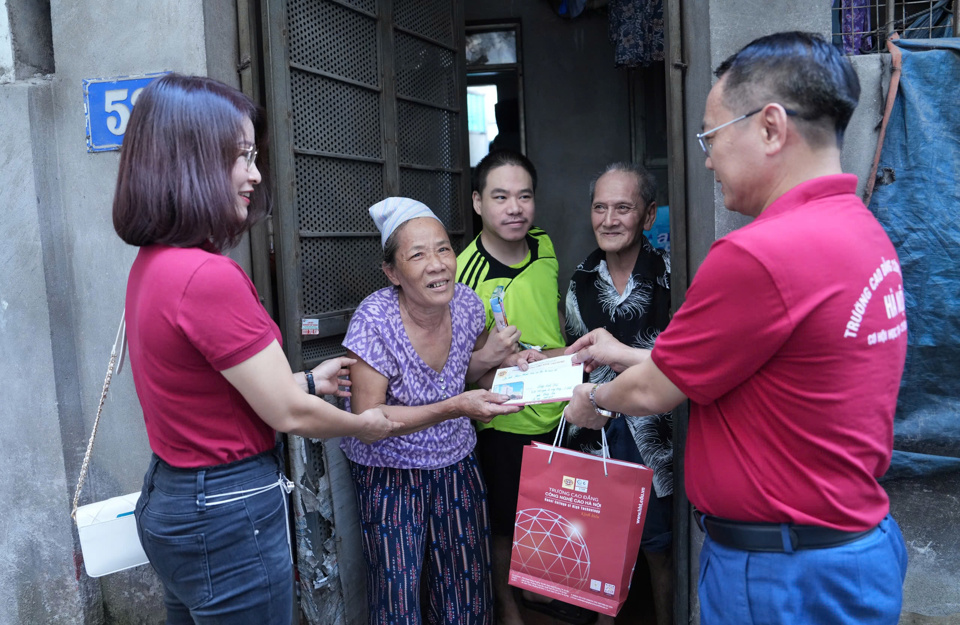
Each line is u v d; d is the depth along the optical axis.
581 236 4.60
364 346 1.84
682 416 1.97
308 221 2.21
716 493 1.20
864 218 1.13
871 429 1.11
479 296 2.25
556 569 1.80
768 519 1.15
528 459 1.83
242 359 1.24
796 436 1.11
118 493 2.31
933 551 1.89
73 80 2.16
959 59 1.71
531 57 4.54
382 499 1.97
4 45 2.20
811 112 1.11
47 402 2.26
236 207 1.30
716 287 1.10
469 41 4.57
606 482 1.74
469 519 2.07
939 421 1.78
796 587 1.13
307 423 1.35
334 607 2.20
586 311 2.29
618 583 1.73
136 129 1.25
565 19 4.47
